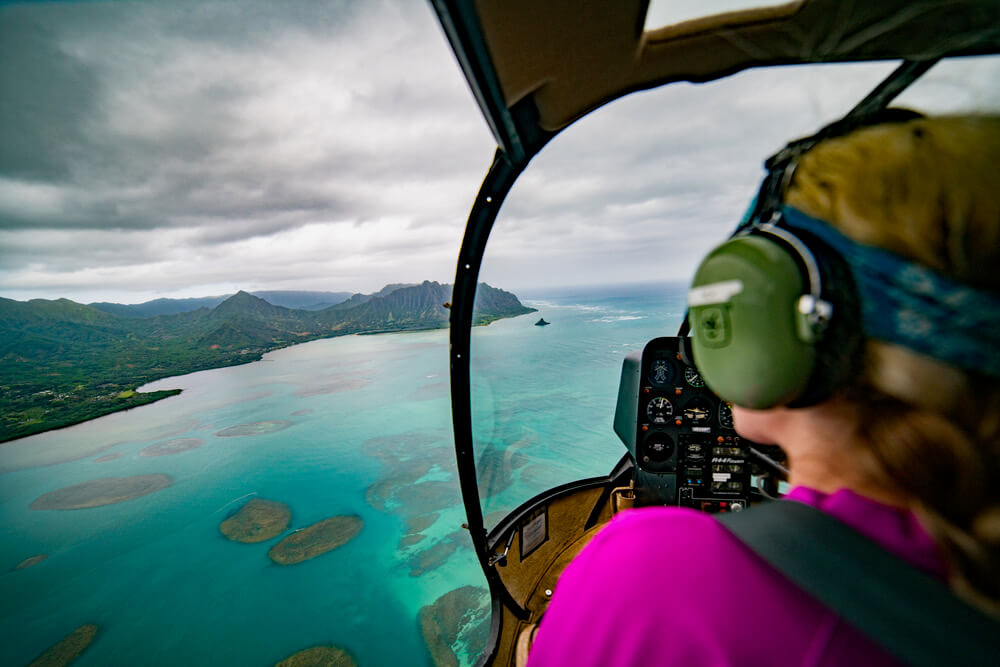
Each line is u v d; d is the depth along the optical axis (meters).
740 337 0.47
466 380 2.54
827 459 0.46
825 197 0.43
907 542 0.37
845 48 1.33
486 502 2.98
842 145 0.46
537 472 23.69
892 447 0.36
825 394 0.43
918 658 0.30
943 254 0.32
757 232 0.52
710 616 0.40
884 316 0.36
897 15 1.18
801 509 0.44
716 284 0.51
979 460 0.31
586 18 1.14
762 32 1.27
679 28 1.23
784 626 0.38
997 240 0.31
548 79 1.37
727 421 3.37
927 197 0.35
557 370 56.59
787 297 0.43
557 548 3.41
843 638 0.36
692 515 0.50
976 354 0.31
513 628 2.78
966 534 0.32
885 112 0.54
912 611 0.32
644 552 0.46
